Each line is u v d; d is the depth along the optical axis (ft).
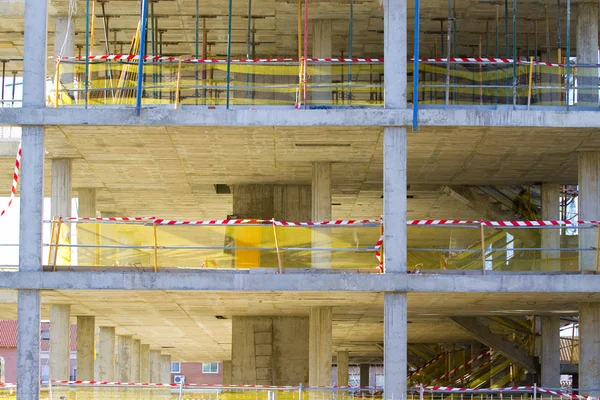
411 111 71.10
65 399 84.28
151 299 80.18
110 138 76.38
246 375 98.43
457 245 84.58
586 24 81.97
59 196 83.51
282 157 83.20
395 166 71.26
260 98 87.45
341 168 87.66
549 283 70.33
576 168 86.69
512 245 84.94
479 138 75.56
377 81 90.48
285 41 93.40
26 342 70.54
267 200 96.84
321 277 70.28
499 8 83.66
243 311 92.53
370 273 70.49
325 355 86.22
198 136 75.46
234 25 88.89
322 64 77.25
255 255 77.71
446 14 85.97
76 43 96.89
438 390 71.36
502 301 80.12
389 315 70.44
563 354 140.05
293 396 83.10
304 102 72.84
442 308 88.53
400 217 70.74
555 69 77.66
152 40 83.35
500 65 81.41
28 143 72.13
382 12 84.74
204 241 100.89
